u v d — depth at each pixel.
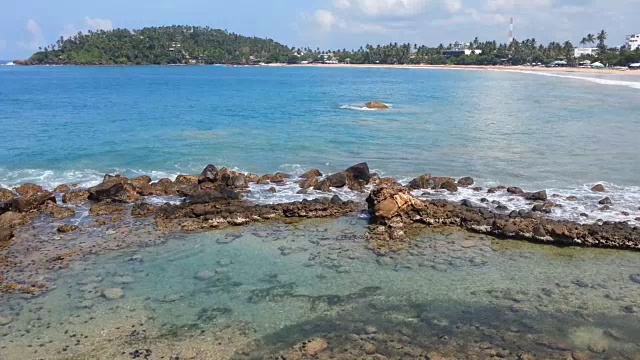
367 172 30.69
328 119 58.78
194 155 38.69
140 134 47.44
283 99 88.19
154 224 23.91
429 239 22.12
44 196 26.44
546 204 25.89
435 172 33.62
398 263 19.67
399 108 71.25
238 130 50.31
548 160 36.38
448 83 138.62
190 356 13.88
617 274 18.72
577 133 47.16
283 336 14.80
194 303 16.64
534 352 13.91
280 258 20.17
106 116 60.62
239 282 18.09
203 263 19.69
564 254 20.56
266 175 32.09
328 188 29.47
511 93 97.06
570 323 15.36
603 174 32.38
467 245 21.44
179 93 101.94
